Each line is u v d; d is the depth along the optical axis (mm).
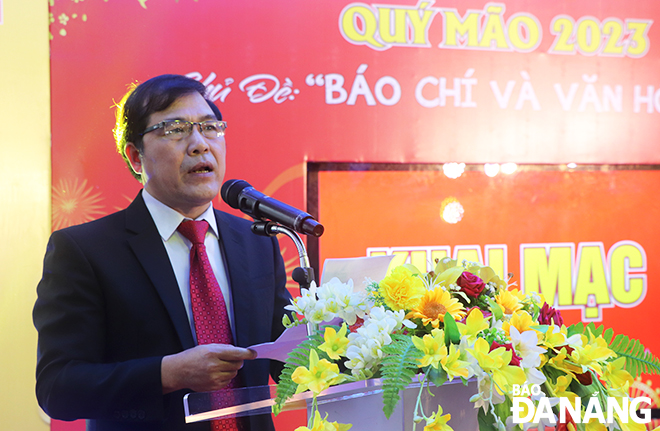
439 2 2658
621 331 2807
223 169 1333
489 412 722
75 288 1183
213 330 1238
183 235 1309
